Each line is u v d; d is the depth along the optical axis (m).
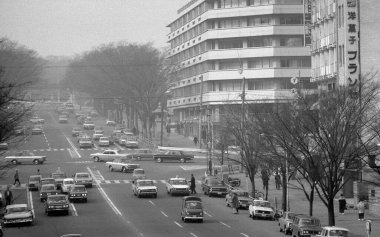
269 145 79.94
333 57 79.50
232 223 56.72
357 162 55.31
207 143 114.38
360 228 53.03
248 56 158.75
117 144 140.12
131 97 171.38
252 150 72.25
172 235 49.72
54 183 75.19
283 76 154.50
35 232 51.06
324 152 51.34
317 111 54.94
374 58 69.06
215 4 167.12
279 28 156.25
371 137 57.88
